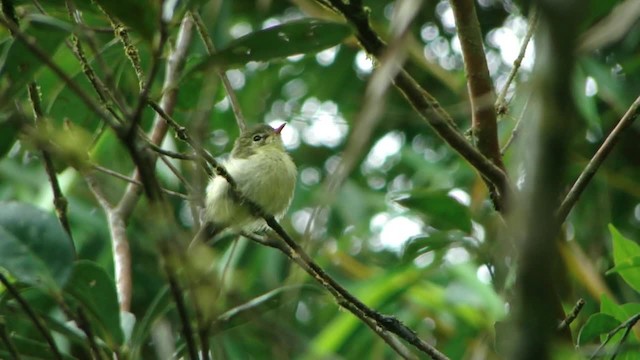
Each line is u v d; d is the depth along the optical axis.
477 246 8.97
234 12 16.73
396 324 7.62
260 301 7.78
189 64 9.27
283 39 5.81
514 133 7.93
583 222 14.08
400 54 4.40
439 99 15.88
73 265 6.59
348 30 5.87
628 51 14.09
